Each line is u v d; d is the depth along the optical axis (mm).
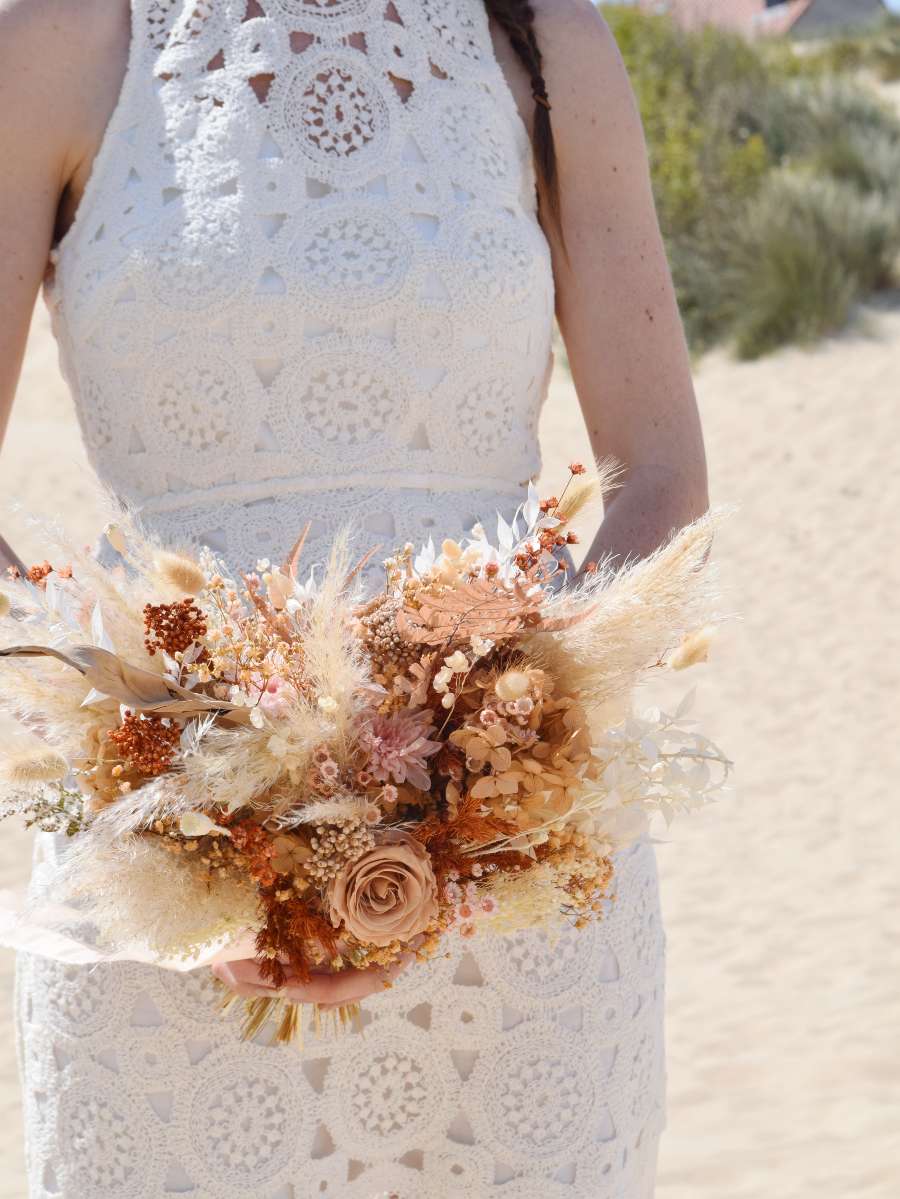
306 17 1659
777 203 12062
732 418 10680
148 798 1288
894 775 6273
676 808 1416
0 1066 4152
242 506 1621
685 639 1413
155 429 1616
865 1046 4133
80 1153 1584
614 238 1760
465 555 1399
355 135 1638
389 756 1334
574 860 1411
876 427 10234
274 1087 1576
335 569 1390
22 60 1595
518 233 1688
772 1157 3592
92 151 1645
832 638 7793
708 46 14562
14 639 1364
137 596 1410
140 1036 1557
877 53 20266
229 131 1608
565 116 1747
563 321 1813
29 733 1422
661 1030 1778
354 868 1321
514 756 1372
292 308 1576
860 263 11852
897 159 13172
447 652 1385
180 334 1580
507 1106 1610
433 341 1624
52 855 1583
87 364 1647
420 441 1653
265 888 1351
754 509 9469
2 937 1498
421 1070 1613
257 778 1302
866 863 5461
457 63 1714
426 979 1587
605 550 1654
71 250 1646
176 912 1338
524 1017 1609
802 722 6910
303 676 1357
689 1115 3859
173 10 1659
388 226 1617
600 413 1778
